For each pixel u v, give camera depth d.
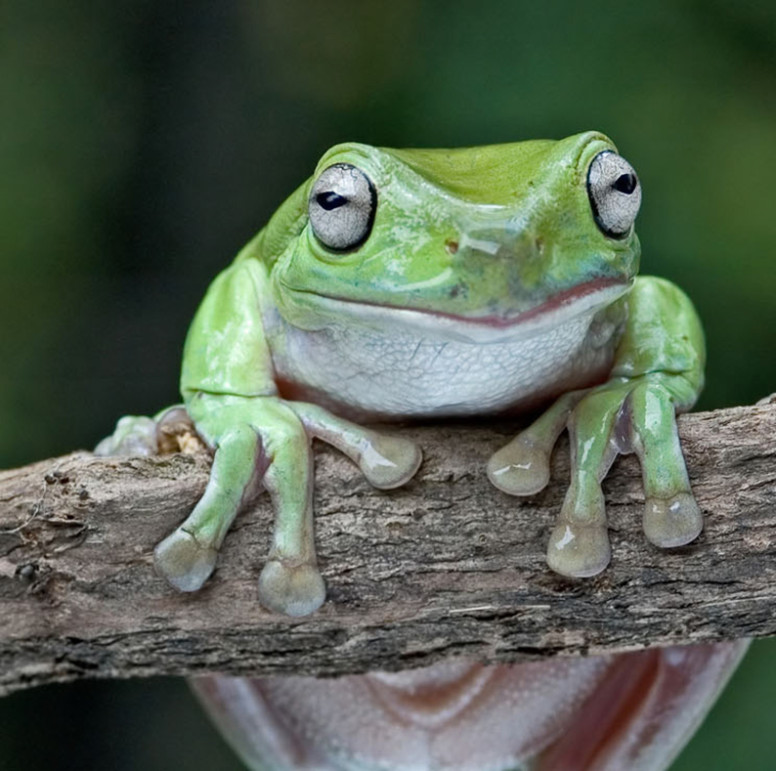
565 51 0.63
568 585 0.42
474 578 0.42
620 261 0.42
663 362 0.43
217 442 0.43
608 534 0.42
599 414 0.42
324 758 0.48
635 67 0.63
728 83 0.63
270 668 0.43
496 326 0.41
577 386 0.43
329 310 0.42
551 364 0.43
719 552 0.42
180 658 0.43
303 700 0.47
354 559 0.42
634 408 0.42
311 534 0.42
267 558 0.42
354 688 0.47
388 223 0.41
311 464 0.43
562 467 0.42
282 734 0.47
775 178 0.62
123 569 0.43
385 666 0.43
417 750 0.47
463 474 0.42
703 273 0.62
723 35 0.64
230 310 0.44
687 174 0.62
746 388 0.62
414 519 0.42
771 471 0.42
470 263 0.41
